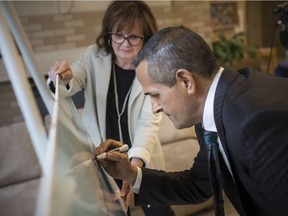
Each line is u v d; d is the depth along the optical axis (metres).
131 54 1.29
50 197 0.37
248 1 5.64
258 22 5.84
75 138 0.68
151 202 1.12
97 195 0.68
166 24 3.45
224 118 0.71
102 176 0.90
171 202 1.11
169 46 0.76
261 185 0.68
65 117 0.63
